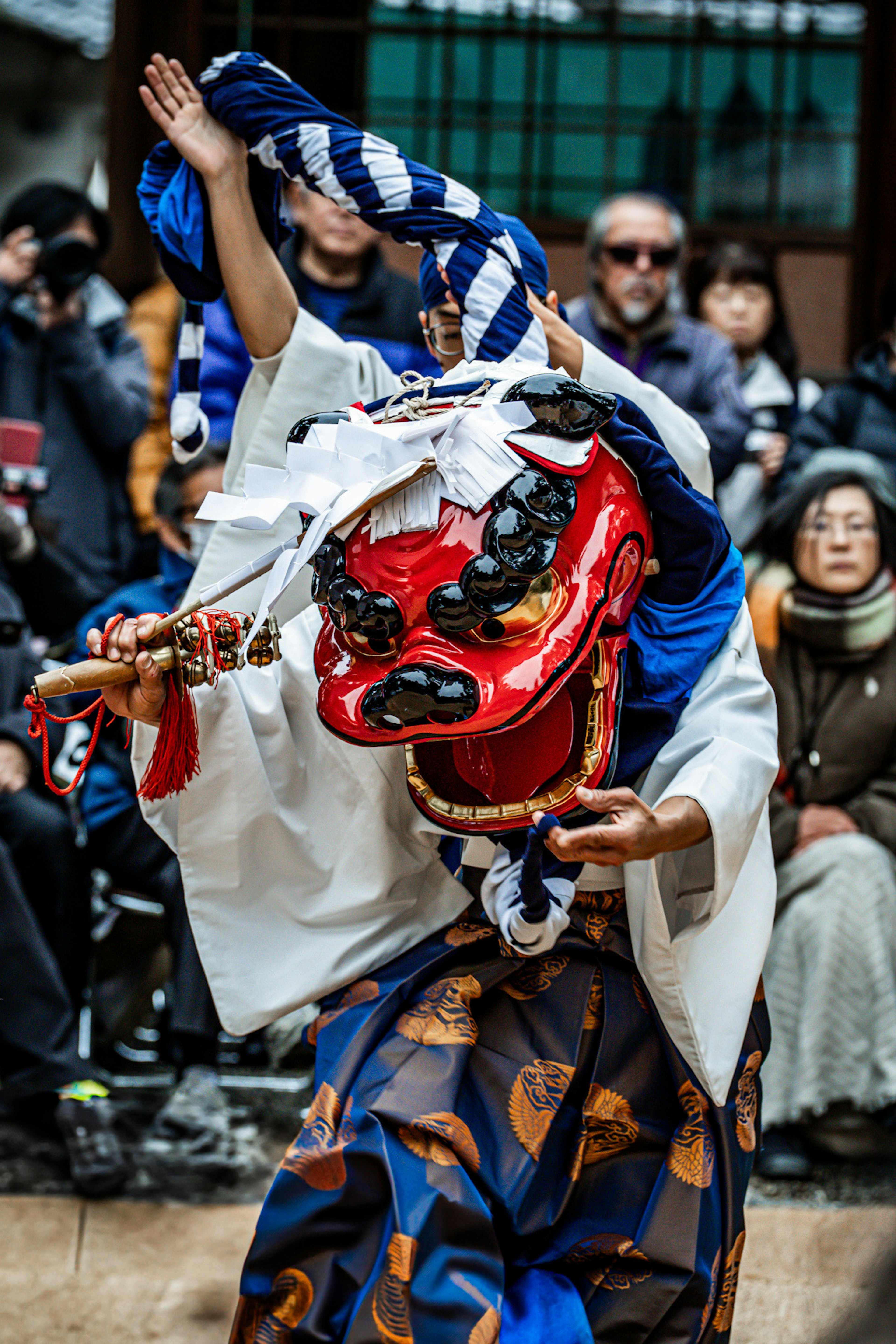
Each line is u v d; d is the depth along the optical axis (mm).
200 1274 7941
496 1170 5258
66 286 11352
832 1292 7750
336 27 16188
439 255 5699
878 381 12000
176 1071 9906
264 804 5641
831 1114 9539
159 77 6105
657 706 5258
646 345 11227
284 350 6355
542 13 16062
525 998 5500
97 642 5148
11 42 27641
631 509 5027
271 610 5840
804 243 16094
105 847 9961
